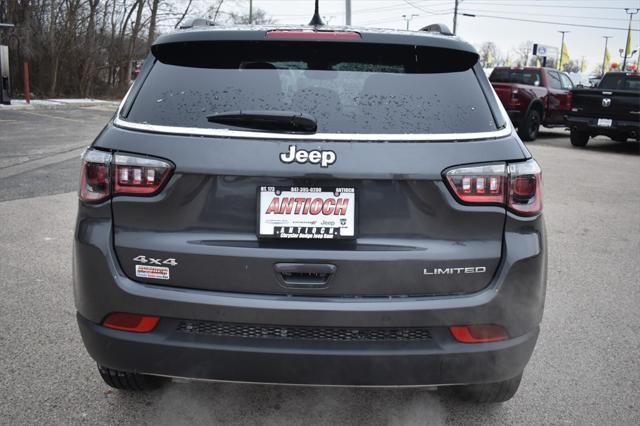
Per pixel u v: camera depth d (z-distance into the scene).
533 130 16.12
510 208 2.20
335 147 2.14
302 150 2.13
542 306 2.35
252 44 2.45
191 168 2.14
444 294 2.18
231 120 2.20
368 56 2.46
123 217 2.21
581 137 15.10
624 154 14.03
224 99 2.28
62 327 3.64
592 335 3.74
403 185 2.15
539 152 13.88
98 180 2.22
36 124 15.79
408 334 2.17
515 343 2.24
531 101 15.59
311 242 2.16
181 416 2.72
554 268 5.16
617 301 4.36
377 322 2.12
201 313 2.14
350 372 2.15
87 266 2.23
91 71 28.86
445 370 2.19
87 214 2.26
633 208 7.77
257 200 2.15
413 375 2.18
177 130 2.20
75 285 2.32
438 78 2.41
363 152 2.14
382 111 2.25
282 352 2.13
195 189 2.16
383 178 2.12
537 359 3.39
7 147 11.30
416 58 2.47
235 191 2.15
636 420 2.77
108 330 2.23
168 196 2.16
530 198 2.24
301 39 2.44
